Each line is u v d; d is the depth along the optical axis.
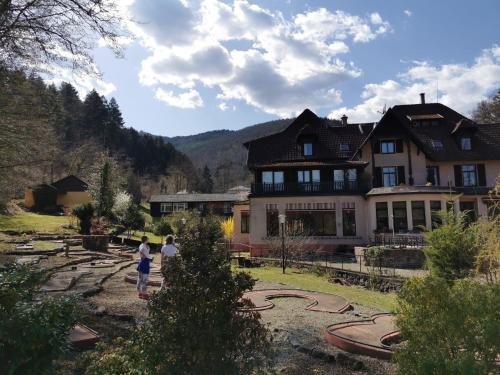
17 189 17.19
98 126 86.00
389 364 7.15
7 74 12.77
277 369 6.76
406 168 33.34
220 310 4.36
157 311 4.40
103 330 8.09
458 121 37.06
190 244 4.57
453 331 4.89
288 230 28.19
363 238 31.33
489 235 7.96
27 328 3.63
